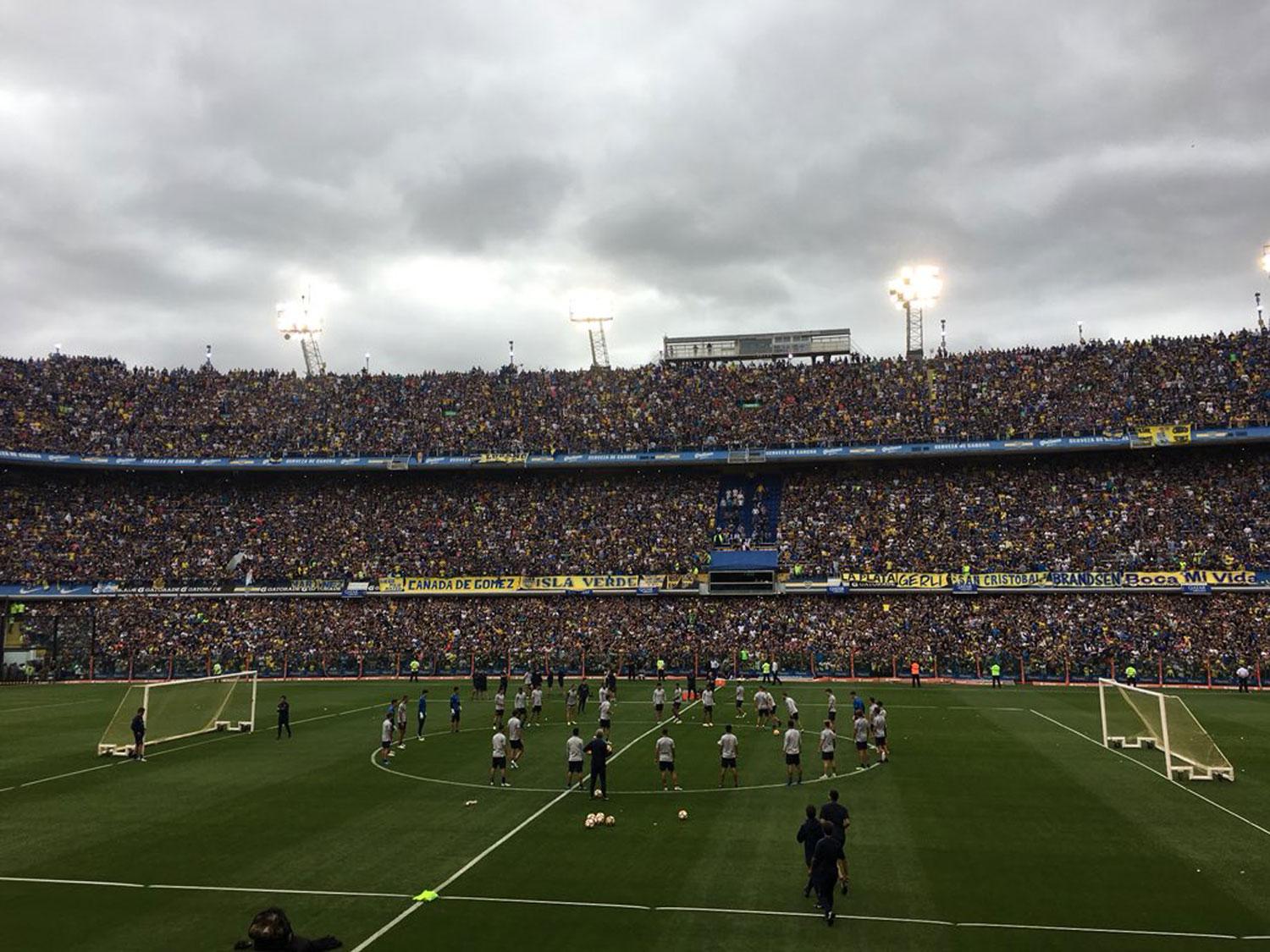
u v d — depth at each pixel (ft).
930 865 69.46
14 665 224.33
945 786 96.53
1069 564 216.74
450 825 82.84
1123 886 63.98
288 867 70.44
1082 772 103.09
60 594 245.45
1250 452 231.30
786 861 70.85
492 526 262.26
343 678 224.74
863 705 123.13
